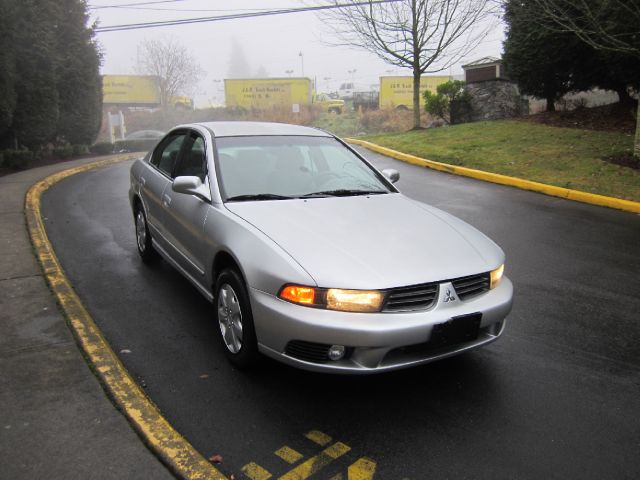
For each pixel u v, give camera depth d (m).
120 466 2.56
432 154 13.35
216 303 3.82
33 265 5.37
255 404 3.22
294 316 3.00
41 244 6.09
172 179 4.89
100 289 5.05
